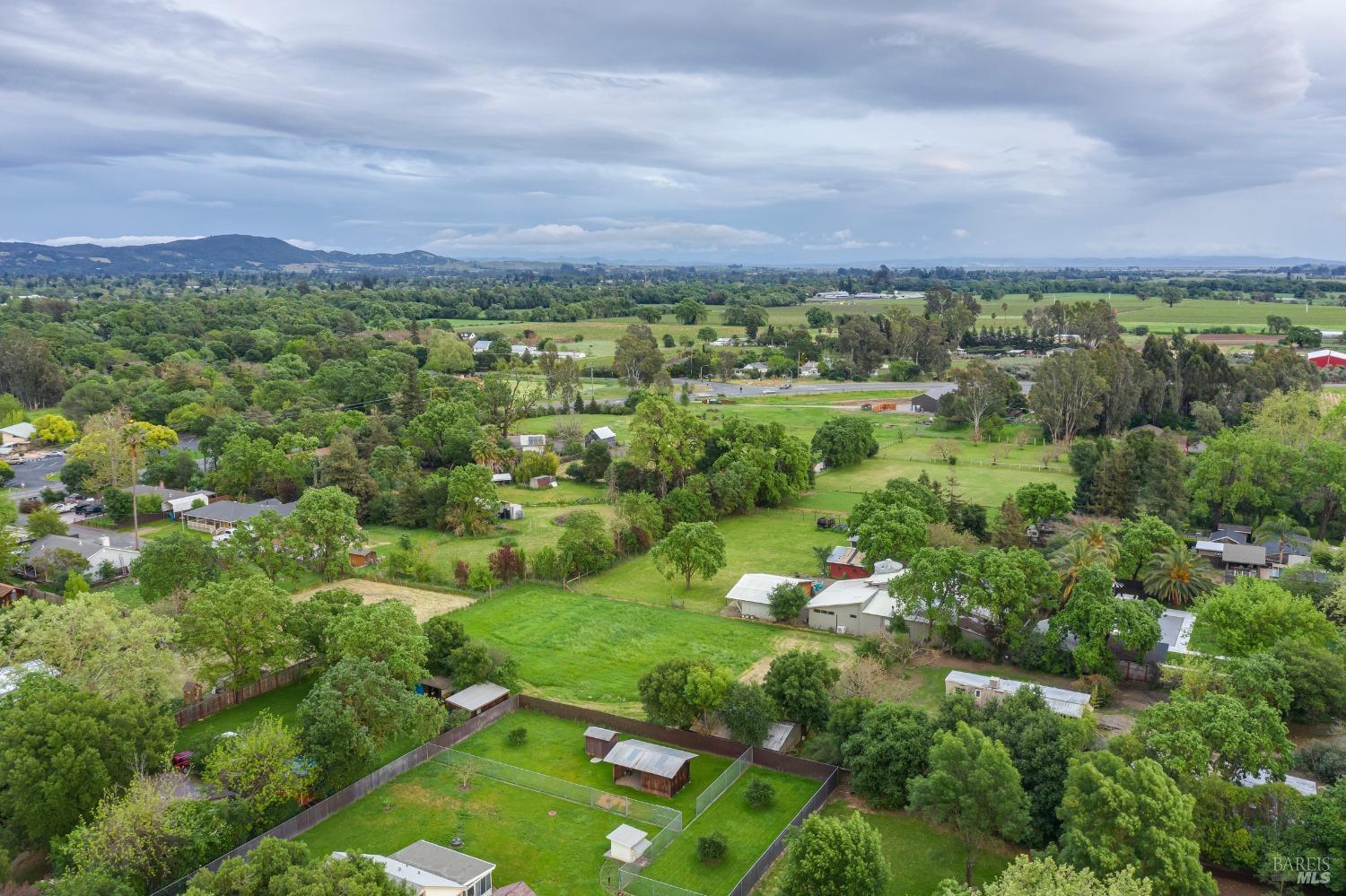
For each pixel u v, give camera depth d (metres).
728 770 56.72
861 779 53.84
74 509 126.31
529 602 92.38
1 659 60.44
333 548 98.50
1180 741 48.56
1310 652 63.25
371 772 57.22
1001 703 57.25
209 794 52.41
